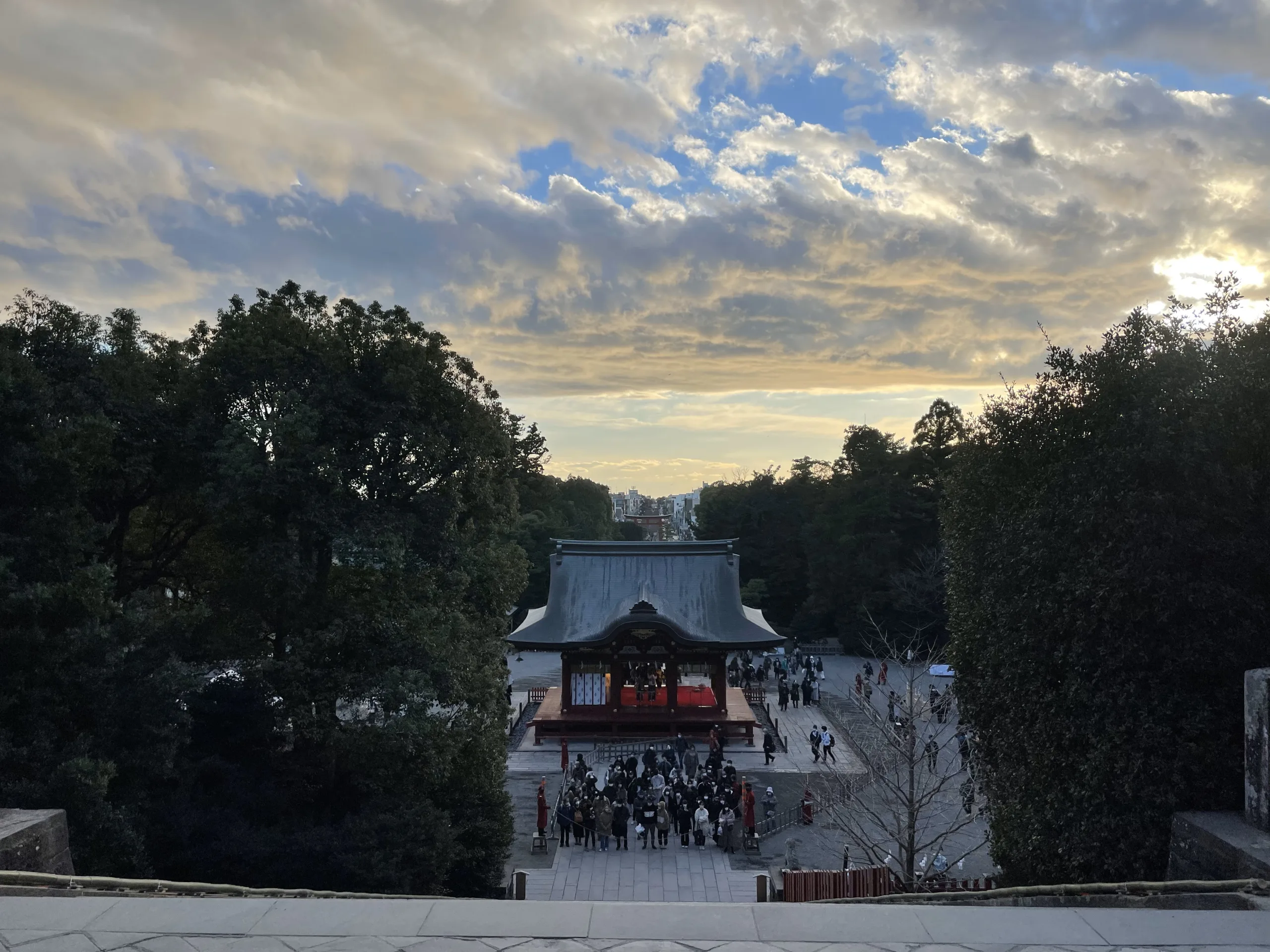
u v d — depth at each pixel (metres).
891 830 26.72
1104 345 19.03
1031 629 16.89
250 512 26.94
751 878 28.56
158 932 5.87
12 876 8.28
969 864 27.73
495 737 29.84
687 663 48.84
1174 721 14.36
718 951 5.67
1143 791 14.06
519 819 35.28
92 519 24.94
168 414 27.38
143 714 21.94
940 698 26.58
